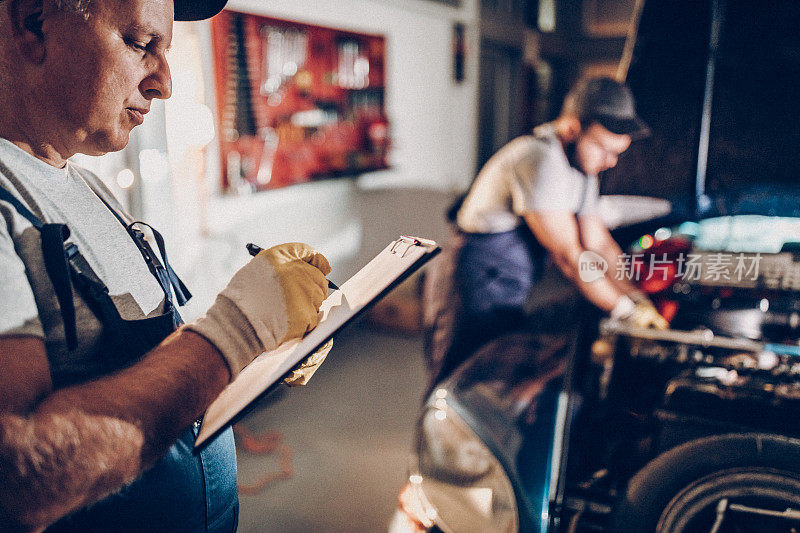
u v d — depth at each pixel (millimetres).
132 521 751
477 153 6336
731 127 1890
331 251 4641
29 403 549
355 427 3096
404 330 4340
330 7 4375
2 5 674
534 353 1801
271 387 659
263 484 2607
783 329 1603
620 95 1954
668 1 1918
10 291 579
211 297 3213
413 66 5359
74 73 684
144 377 605
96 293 714
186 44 3018
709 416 1400
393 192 5289
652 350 1617
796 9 1773
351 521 2369
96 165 2258
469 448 1558
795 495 1215
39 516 539
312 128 4434
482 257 2232
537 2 4391
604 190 2014
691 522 1284
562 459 1480
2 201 634
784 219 1795
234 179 3742
